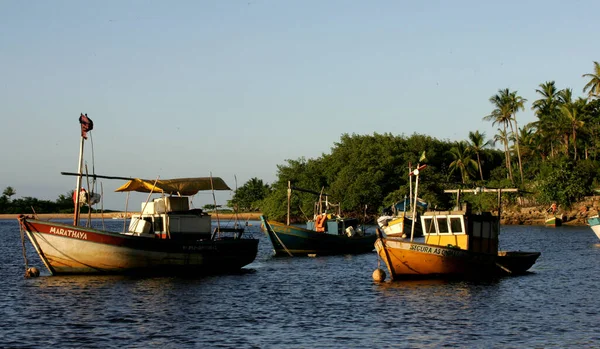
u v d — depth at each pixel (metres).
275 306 26.94
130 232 36.84
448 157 131.62
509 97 114.50
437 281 33.75
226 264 37.72
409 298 28.62
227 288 32.00
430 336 21.38
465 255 33.38
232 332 21.98
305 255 52.47
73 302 27.25
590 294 29.70
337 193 119.38
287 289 31.89
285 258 50.44
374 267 43.06
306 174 132.12
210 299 28.56
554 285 32.66
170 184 37.00
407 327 22.72
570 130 108.62
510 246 61.62
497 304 27.02
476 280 34.31
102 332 21.92
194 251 36.00
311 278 36.50
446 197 117.69
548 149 120.81
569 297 28.84
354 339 21.02
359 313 25.30
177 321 23.72
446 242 34.97
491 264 34.91
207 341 20.75
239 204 159.12
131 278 34.31
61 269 33.91
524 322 23.45
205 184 38.16
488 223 35.97
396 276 34.06
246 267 42.91
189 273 36.56
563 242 66.88
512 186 112.44
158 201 36.75
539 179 110.19
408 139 134.00
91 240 33.28
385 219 78.81
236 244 37.94
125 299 28.11
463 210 34.59
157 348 19.88
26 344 20.36
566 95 114.94
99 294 29.28
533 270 40.00
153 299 28.25
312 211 121.56
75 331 22.06
